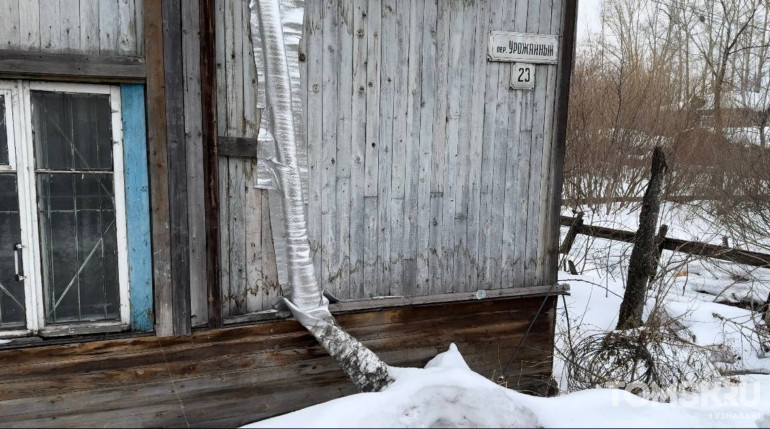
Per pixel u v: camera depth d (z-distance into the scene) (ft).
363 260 13.52
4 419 10.89
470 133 14.28
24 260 11.02
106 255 11.54
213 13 11.34
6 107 10.66
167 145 11.32
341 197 13.12
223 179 12.02
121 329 11.60
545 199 15.44
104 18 10.84
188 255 11.71
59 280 11.32
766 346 18.16
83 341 11.19
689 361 15.01
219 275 11.97
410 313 14.12
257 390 12.64
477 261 14.79
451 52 13.78
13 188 10.89
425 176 13.93
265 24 11.72
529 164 15.11
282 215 12.34
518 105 14.73
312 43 12.45
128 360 11.57
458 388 10.69
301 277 12.14
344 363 12.19
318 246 13.01
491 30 14.14
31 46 10.48
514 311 15.38
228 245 12.23
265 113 12.09
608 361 14.98
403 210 13.80
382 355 13.91
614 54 55.16
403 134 13.56
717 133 40.88
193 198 11.72
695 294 23.99
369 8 12.86
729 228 28.58
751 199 29.17
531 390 15.69
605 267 27.76
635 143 43.11
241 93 11.97
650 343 15.20
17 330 11.06
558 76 15.06
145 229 11.56
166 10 10.99
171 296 11.71
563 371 16.07
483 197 14.66
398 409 10.13
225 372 12.32
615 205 42.96
